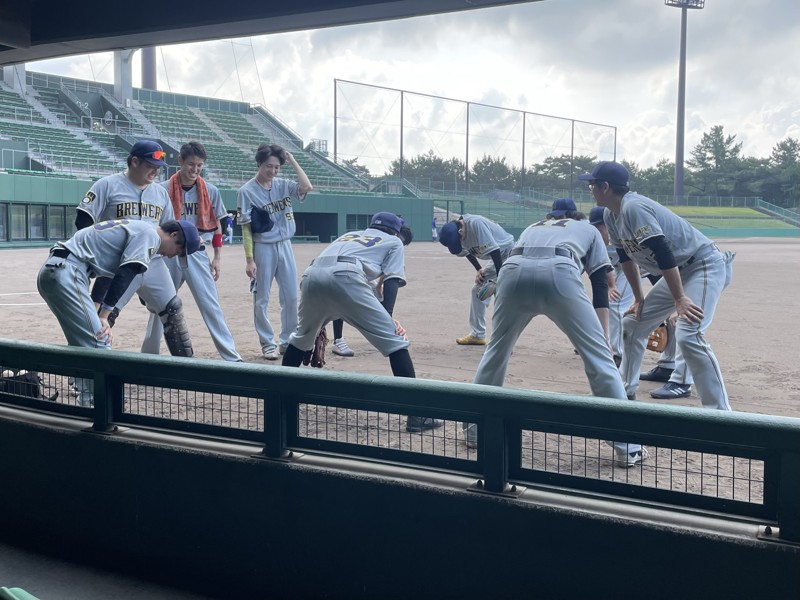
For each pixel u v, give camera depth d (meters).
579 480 2.53
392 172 54.19
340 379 2.79
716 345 7.46
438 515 2.61
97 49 5.75
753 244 42.19
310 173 43.75
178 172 6.21
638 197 4.29
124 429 3.35
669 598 2.29
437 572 2.63
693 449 2.31
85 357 3.33
